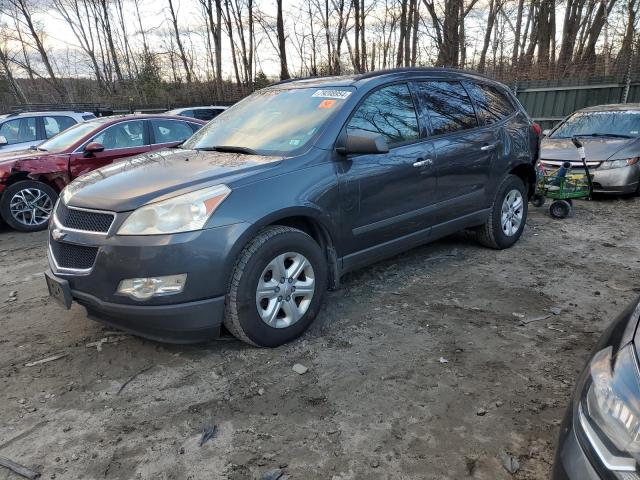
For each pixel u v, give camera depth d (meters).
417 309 3.94
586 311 3.88
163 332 3.03
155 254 2.83
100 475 2.30
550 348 3.32
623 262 5.00
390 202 3.98
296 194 3.30
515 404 2.74
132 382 3.03
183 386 2.97
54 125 10.12
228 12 23.84
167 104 22.08
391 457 2.36
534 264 4.95
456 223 4.73
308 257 3.39
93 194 3.16
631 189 7.73
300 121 3.81
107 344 3.49
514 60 18.33
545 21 20.69
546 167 8.04
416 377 3.01
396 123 4.11
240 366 3.16
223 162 3.46
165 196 2.95
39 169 6.88
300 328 3.43
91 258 2.99
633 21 18.38
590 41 19.64
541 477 2.22
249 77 24.45
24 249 6.17
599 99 14.15
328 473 2.27
